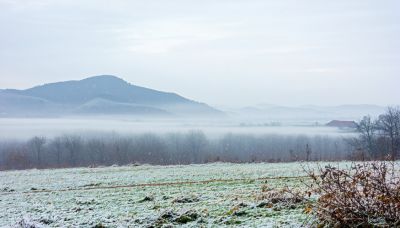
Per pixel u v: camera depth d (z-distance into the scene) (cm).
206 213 1558
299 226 1236
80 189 3005
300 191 1725
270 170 3669
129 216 1658
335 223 1167
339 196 1192
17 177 4162
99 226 1498
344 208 1162
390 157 1550
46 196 2688
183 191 2461
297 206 1527
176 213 1548
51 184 3400
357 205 1168
